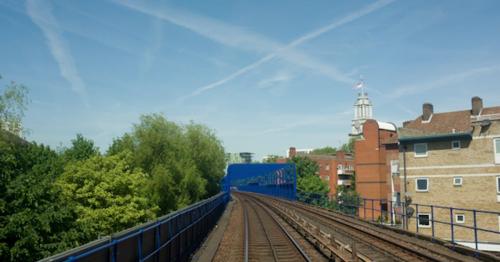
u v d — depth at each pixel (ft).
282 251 61.67
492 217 120.57
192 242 64.54
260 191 300.40
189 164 172.76
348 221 97.66
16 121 117.19
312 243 68.69
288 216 106.32
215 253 62.28
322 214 119.96
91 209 107.55
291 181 225.76
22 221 68.33
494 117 121.90
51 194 79.82
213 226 100.42
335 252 51.34
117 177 112.88
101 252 25.68
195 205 68.44
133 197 115.03
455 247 55.06
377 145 207.62
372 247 62.39
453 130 134.82
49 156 141.18
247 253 58.08
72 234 78.13
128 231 30.66
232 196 273.95
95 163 117.39
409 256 53.26
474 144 125.08
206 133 226.38
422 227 132.46
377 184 205.98
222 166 233.96
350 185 348.59
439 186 130.41
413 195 135.33
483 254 48.37
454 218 126.82
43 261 18.97
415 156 135.95
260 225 100.01
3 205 69.26
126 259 30.76
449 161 129.18
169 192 158.51
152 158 167.84
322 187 302.86
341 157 363.15
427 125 150.41
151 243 38.50
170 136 176.65
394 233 73.92
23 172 84.69
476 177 124.06
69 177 113.29
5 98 114.62
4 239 68.80
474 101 144.36
